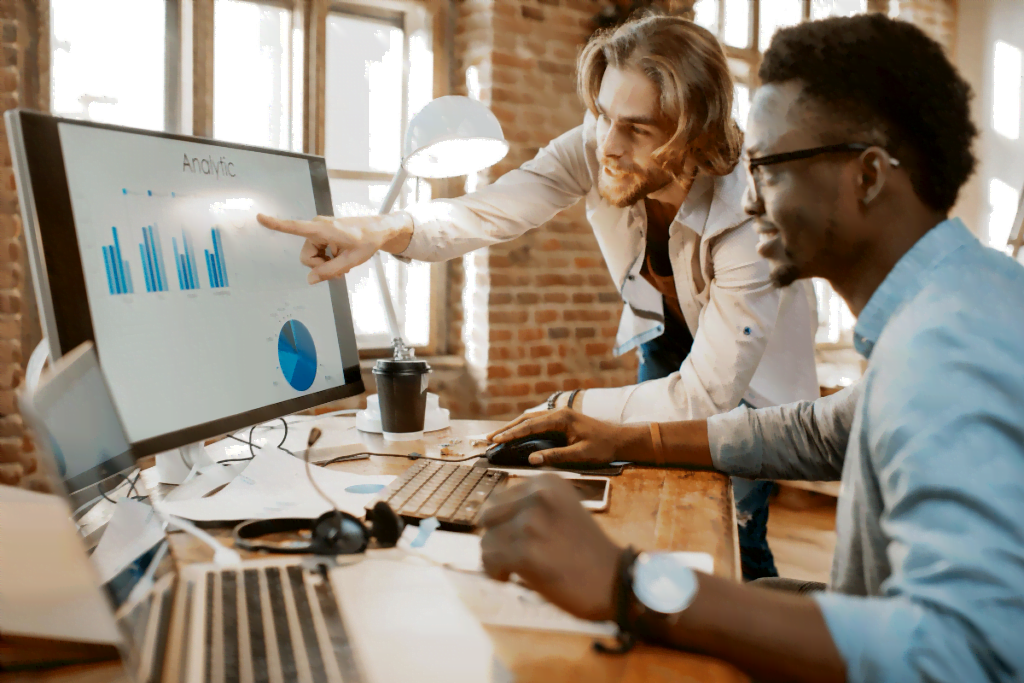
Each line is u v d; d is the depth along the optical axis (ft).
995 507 1.43
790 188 1.98
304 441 4.12
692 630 1.60
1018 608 1.37
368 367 9.41
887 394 1.67
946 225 1.91
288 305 3.64
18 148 2.44
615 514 2.75
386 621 1.84
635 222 5.11
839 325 14.20
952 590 1.42
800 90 1.94
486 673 1.60
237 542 2.36
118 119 7.88
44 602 1.59
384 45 9.70
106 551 1.96
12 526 1.66
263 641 1.70
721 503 2.90
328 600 1.95
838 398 3.16
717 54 4.13
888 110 1.85
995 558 1.40
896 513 1.59
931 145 1.85
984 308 1.66
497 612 1.91
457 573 2.18
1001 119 13.94
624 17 10.37
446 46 10.02
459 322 10.41
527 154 9.98
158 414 2.77
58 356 2.46
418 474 3.18
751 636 1.56
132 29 7.86
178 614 1.82
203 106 8.31
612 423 3.59
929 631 1.41
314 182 4.01
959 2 14.33
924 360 1.62
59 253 2.49
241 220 3.43
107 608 1.53
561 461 3.41
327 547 2.30
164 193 3.00
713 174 4.27
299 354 3.64
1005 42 13.84
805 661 1.51
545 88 10.06
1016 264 1.84
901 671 1.42
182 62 8.13
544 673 1.61
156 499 2.93
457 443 4.07
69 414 2.03
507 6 9.62
